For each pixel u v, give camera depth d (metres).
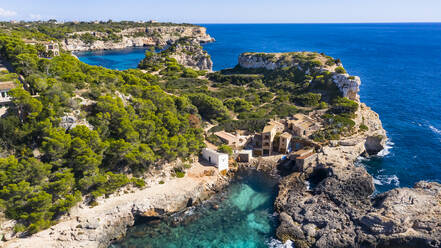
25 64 78.56
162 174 68.94
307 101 116.62
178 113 89.44
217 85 148.88
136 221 60.41
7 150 56.66
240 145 88.12
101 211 56.66
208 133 91.25
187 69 172.62
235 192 70.88
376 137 88.31
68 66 85.94
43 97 63.41
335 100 113.00
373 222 52.72
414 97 148.88
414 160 84.75
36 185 53.12
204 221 61.09
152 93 88.56
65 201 53.53
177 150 72.75
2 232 48.38
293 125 91.44
